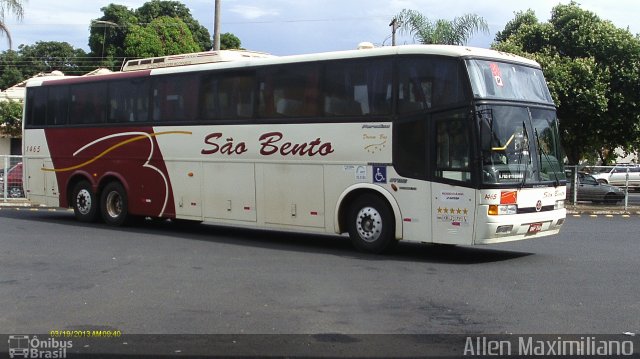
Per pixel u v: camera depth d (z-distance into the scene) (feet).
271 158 43.09
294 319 23.81
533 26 86.38
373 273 32.76
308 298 27.12
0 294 27.91
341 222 40.40
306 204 41.50
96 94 54.19
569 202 75.56
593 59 79.25
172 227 54.65
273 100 43.11
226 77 45.73
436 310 25.16
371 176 38.52
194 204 47.65
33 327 22.88
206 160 46.73
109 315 24.41
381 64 38.40
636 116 80.74
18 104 133.80
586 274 32.65
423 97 36.73
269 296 27.45
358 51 39.45
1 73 186.80
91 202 55.16
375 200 38.70
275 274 32.40
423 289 28.91
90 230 50.96
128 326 22.91
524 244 44.98
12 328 22.76
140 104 51.01
